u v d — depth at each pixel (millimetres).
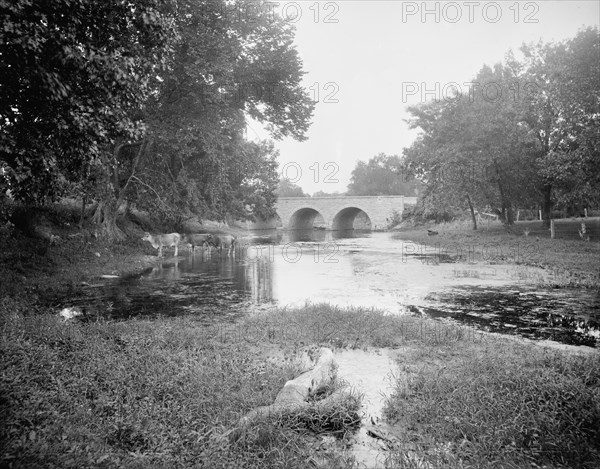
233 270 20703
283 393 5449
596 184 25891
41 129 8250
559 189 32812
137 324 9359
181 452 4211
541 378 5902
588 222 44344
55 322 8883
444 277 17188
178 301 12977
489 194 37406
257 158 32344
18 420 4340
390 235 53438
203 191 32250
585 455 4383
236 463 4043
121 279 17703
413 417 5121
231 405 5219
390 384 6203
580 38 25844
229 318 10594
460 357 7340
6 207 17781
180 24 18516
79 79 8312
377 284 15805
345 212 83125
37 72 7230
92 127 8367
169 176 30078
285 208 80312
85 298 13398
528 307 11594
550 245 24141
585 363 6652
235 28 21828
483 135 31453
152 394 5508
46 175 8680
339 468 4074
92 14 8484
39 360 6246
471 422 4871
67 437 4199
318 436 4859
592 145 24609
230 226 65500
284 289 15031
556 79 28469
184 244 33438
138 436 4531
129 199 29938
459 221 54125
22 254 16734
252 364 6824
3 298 10961
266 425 4695
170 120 22391
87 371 6070
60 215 23688
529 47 33000
